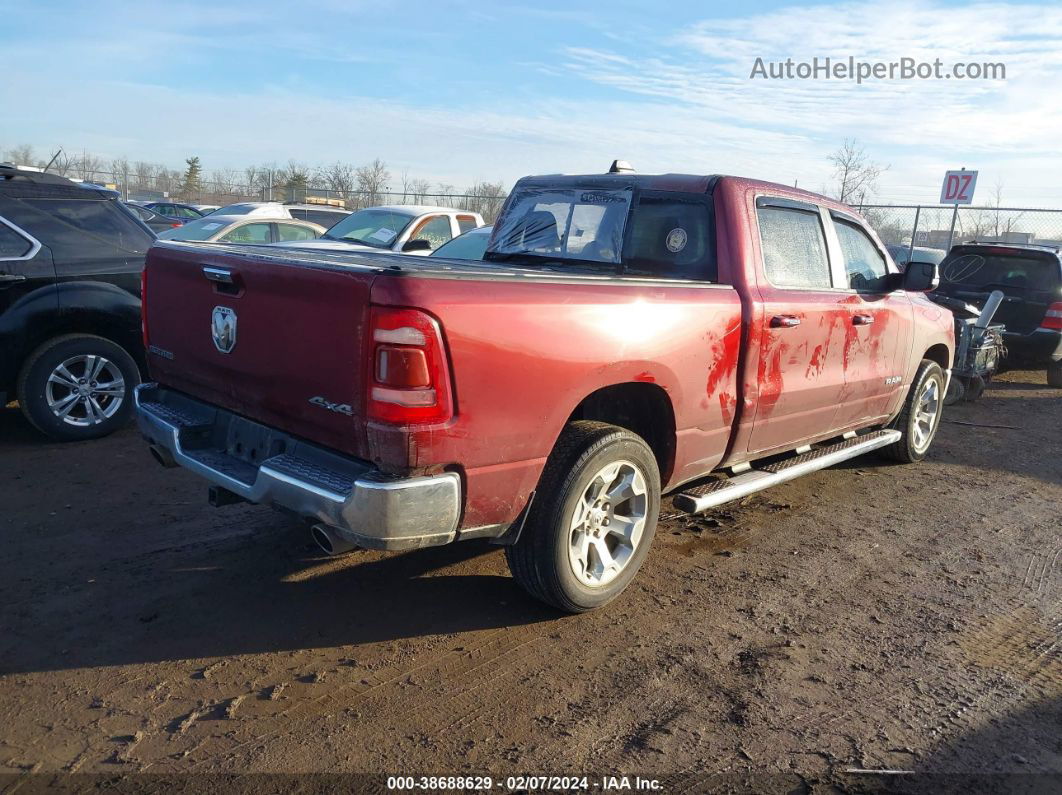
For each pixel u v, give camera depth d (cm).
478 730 298
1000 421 878
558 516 354
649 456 389
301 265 317
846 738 304
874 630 389
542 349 329
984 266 1124
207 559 429
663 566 451
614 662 349
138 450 612
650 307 375
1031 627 400
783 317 447
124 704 304
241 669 331
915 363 615
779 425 473
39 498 504
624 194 480
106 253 644
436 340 297
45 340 608
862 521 539
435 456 304
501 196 2764
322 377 315
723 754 291
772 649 366
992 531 533
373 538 303
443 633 366
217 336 366
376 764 278
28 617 362
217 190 4144
